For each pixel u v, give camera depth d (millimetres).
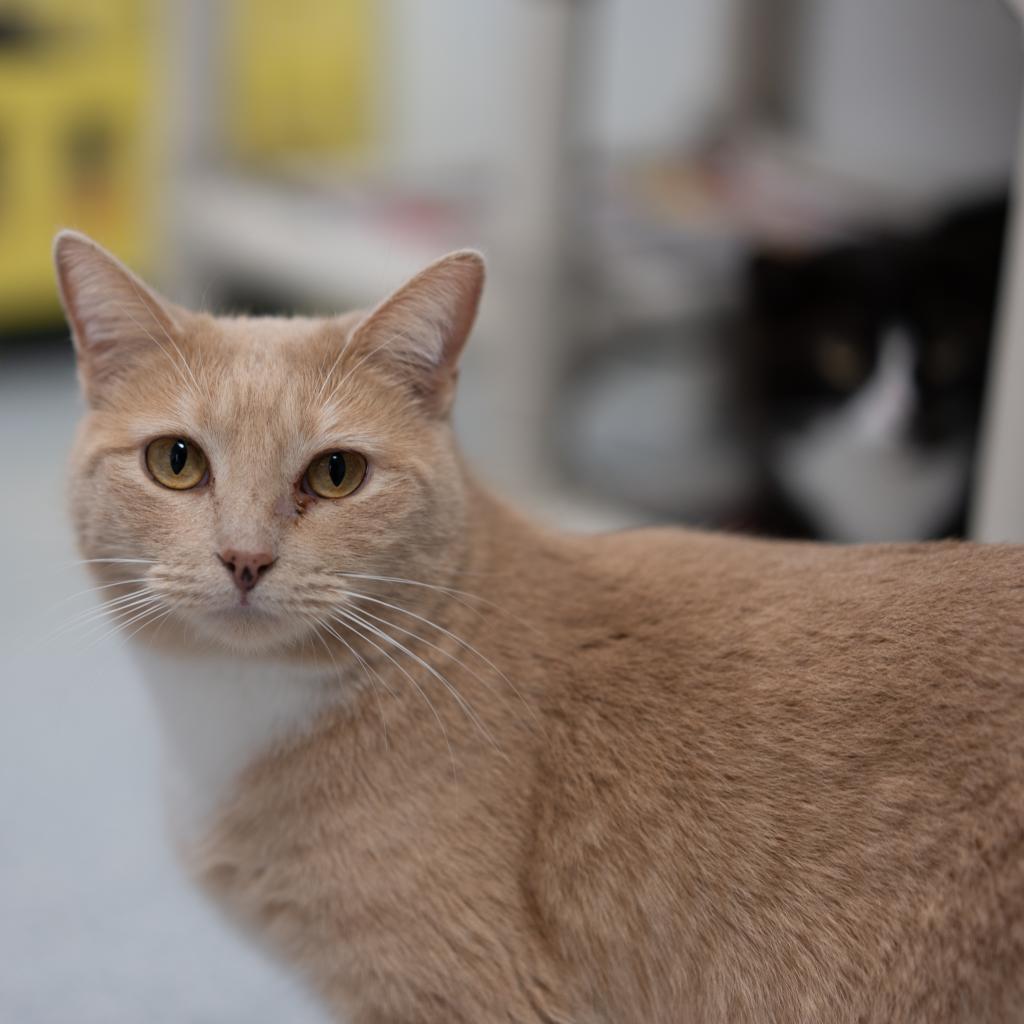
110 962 1388
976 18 2320
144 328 1071
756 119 2775
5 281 2699
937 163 2449
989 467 1405
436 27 3309
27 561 2109
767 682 1036
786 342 2219
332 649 1044
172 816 1145
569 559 1151
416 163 3115
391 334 1075
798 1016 998
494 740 1045
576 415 2449
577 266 2324
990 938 933
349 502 1031
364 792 1043
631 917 1034
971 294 1989
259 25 2990
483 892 1021
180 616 1025
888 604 1042
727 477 2234
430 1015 1043
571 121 2152
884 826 974
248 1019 1324
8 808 1613
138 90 2779
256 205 2701
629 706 1059
